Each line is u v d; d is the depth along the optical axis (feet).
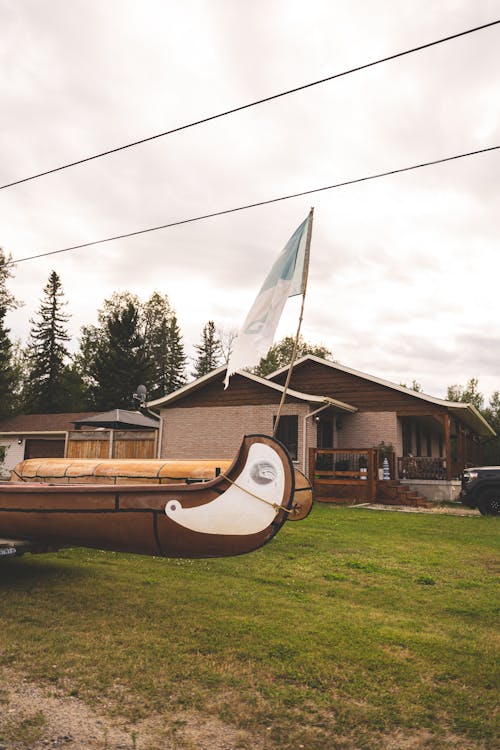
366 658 13.07
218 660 12.78
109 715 10.12
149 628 14.99
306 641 14.16
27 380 171.53
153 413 71.67
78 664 12.35
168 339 191.31
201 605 17.34
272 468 16.43
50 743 9.09
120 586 19.58
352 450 56.95
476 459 101.30
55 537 19.76
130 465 38.83
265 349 18.58
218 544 17.19
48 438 100.89
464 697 11.12
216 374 67.26
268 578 21.30
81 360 180.24
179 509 17.37
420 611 17.42
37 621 15.43
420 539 31.89
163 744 9.18
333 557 25.81
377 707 10.65
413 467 62.95
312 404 62.44
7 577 20.83
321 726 9.91
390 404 66.03
